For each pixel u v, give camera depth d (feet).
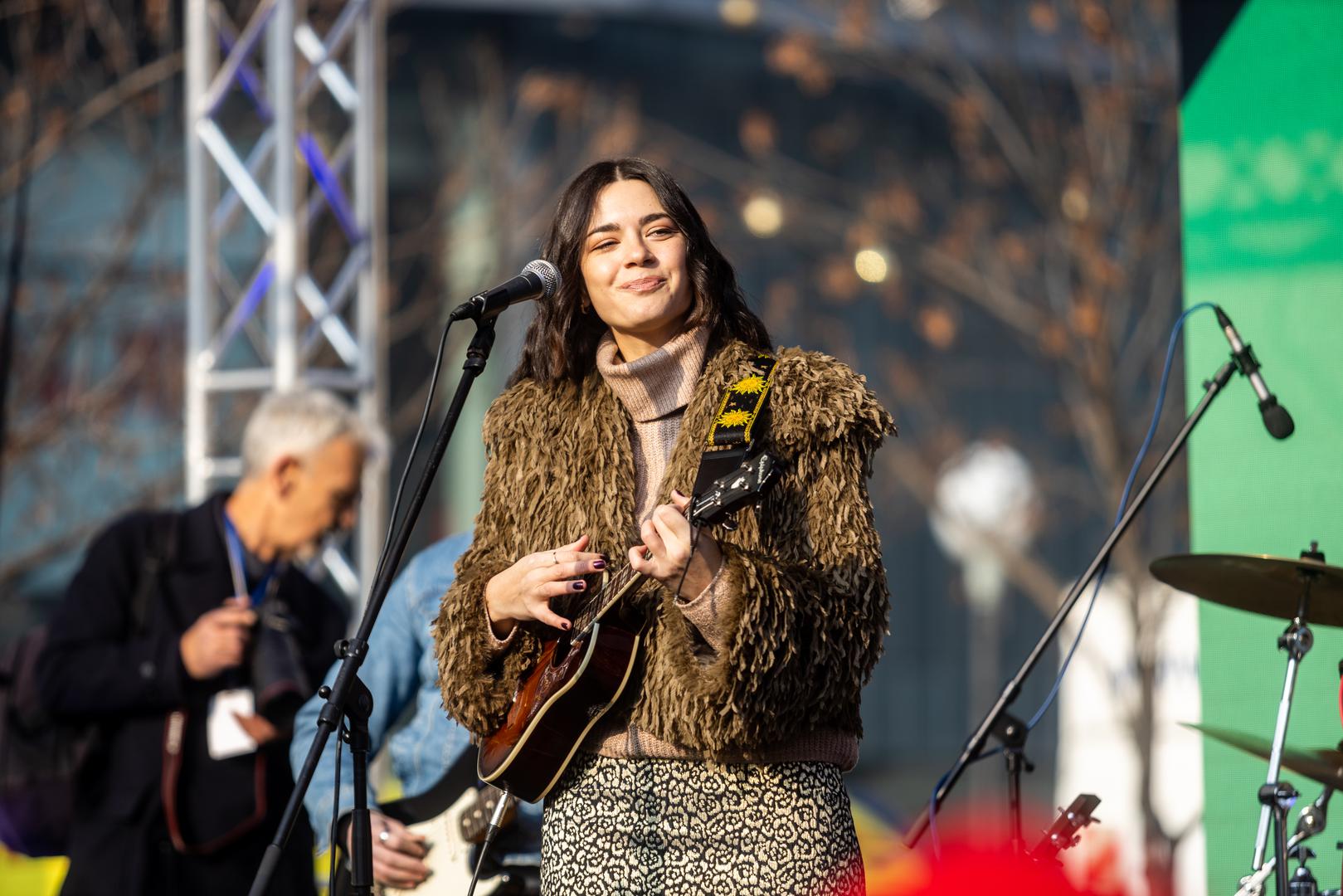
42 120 75.92
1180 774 65.77
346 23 50.78
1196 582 24.30
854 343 120.06
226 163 48.85
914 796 123.85
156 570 31.27
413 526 21.11
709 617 18.30
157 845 30.04
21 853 31.17
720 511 18.20
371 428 45.50
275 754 30.58
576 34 113.19
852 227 98.12
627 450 20.45
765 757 18.93
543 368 21.27
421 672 27.76
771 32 115.34
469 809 26.61
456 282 98.99
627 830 19.31
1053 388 124.67
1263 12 32.07
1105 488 92.12
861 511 19.17
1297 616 23.44
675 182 21.20
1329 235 30.86
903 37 84.12
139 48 78.74
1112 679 69.97
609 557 20.13
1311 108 31.24
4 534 78.02
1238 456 31.76
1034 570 90.12
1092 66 78.54
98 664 30.01
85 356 78.23
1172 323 80.64
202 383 48.52
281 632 30.37
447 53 108.37
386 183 106.32
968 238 92.79
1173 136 77.05
